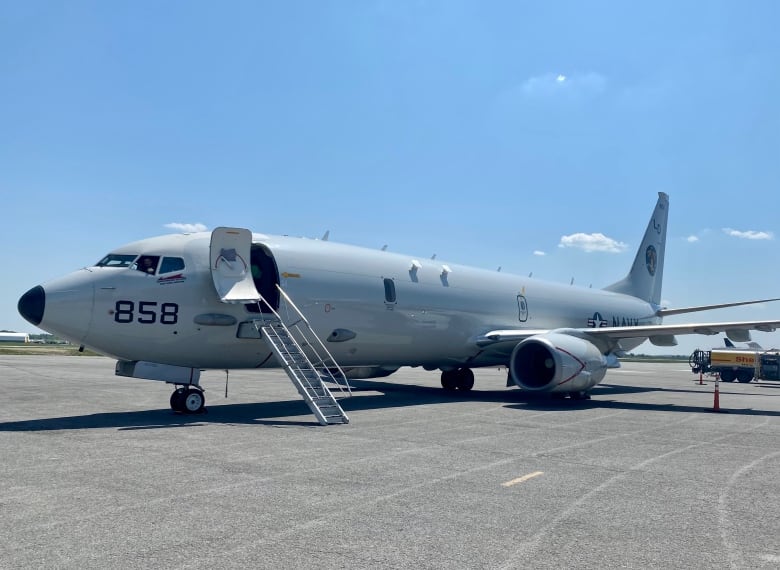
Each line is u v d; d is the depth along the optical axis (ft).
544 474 27.09
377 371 70.18
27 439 34.01
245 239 47.39
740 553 17.42
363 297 55.52
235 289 45.55
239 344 47.67
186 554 16.47
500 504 22.04
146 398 59.67
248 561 16.03
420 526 19.29
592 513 21.17
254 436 35.81
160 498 21.88
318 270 52.80
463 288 67.10
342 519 19.80
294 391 70.38
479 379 113.19
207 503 21.33
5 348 260.01
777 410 59.16
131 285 43.24
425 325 61.62
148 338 43.75
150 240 46.50
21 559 15.96
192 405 46.34
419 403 58.44
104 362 148.66
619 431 41.42
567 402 63.05
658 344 74.95
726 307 82.84
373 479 25.35
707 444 36.63
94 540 17.46
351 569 15.64
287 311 49.88
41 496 21.99
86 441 33.42
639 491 24.40
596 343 68.54
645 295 106.42
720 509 21.99
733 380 130.62
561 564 16.33
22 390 68.28
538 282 81.25
